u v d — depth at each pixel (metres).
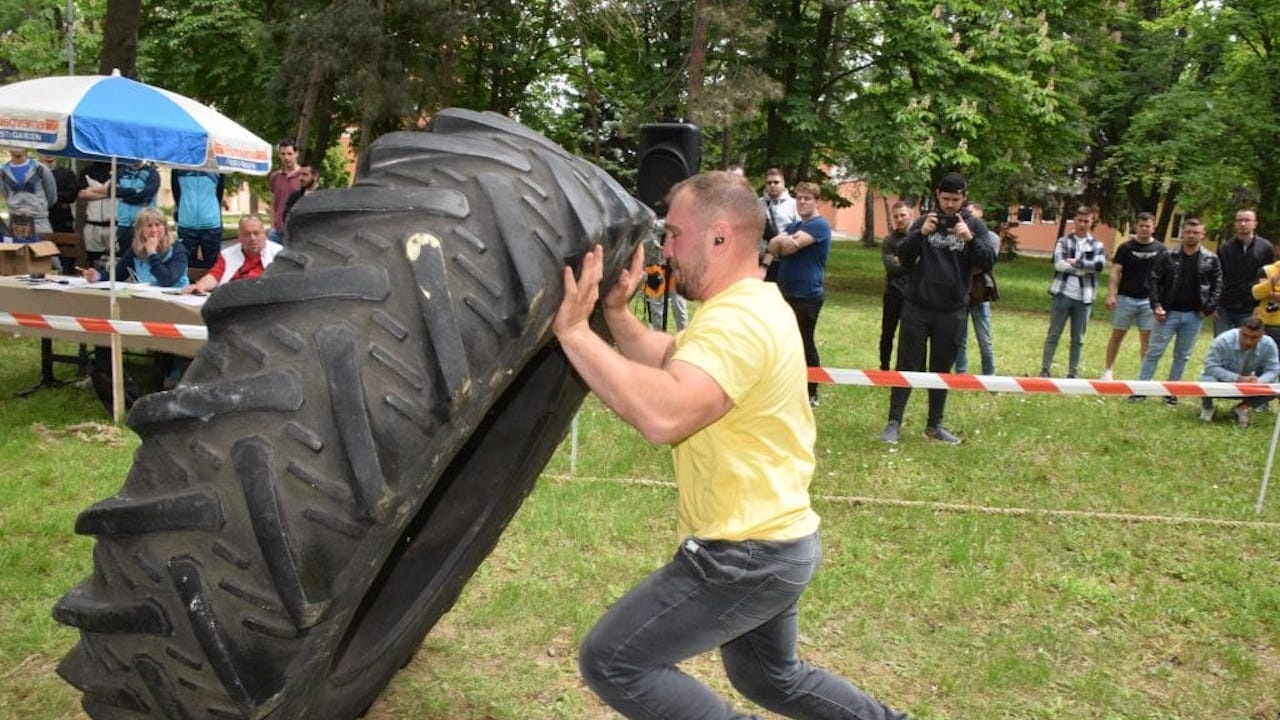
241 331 1.79
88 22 27.56
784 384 2.26
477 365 1.84
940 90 19.48
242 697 1.74
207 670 1.74
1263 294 8.85
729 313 2.22
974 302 8.73
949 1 19.17
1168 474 6.84
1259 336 8.52
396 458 1.73
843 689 2.66
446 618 4.04
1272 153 19.89
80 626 1.82
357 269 1.79
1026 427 7.98
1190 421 8.64
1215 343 8.80
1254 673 3.94
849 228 58.91
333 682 2.33
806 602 4.36
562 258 2.02
